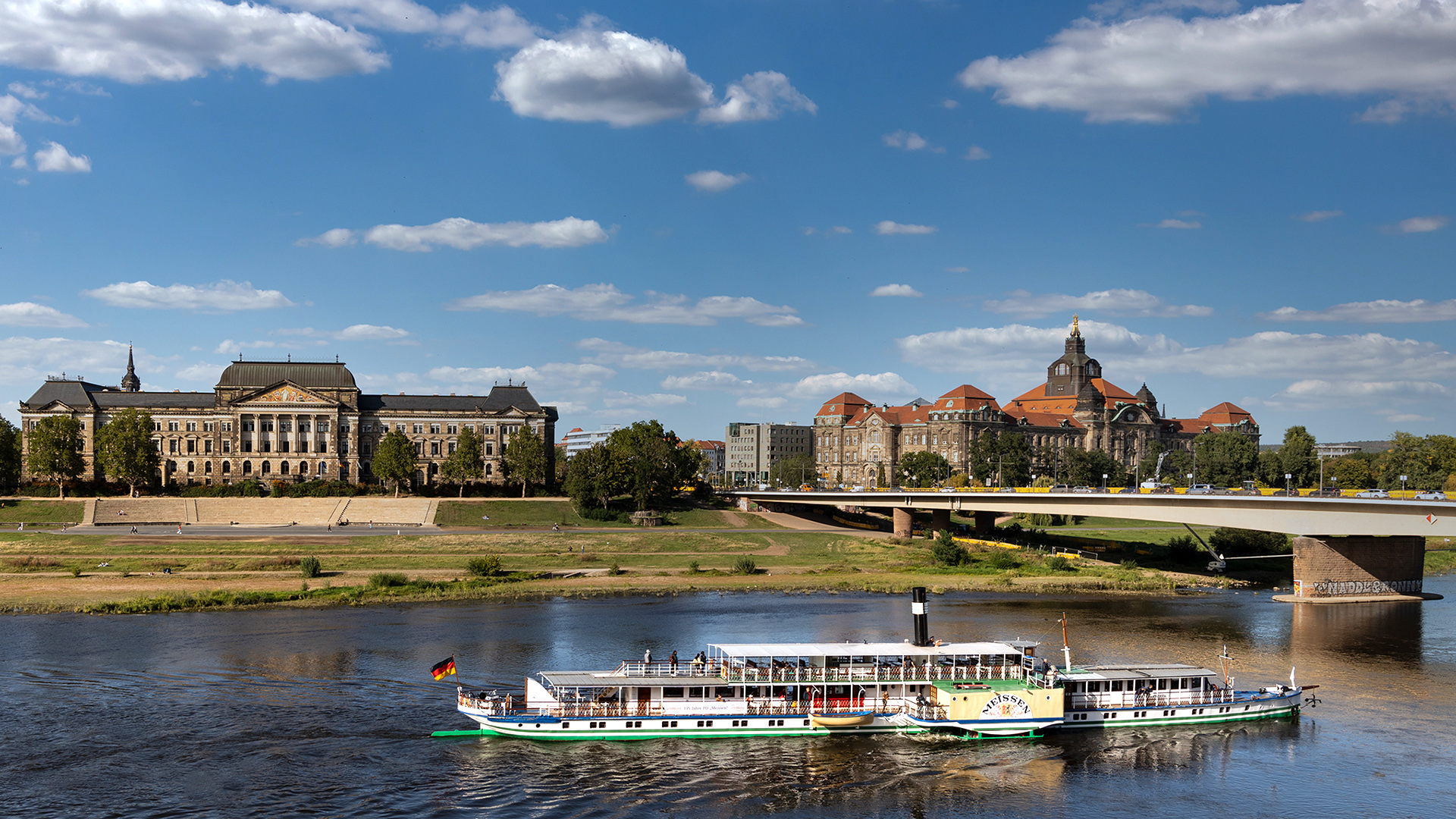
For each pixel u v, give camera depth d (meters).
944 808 59.19
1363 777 64.25
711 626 104.38
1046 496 152.12
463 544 163.50
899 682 73.19
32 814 54.78
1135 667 79.81
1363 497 122.94
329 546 158.75
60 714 71.62
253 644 93.69
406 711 73.50
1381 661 91.50
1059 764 66.31
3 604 111.81
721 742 69.88
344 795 58.59
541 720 69.06
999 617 112.19
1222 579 143.25
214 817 55.06
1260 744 70.12
